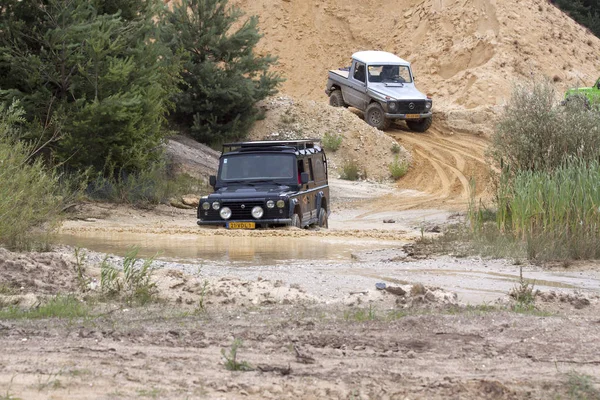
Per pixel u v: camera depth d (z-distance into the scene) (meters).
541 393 11.45
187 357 13.00
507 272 24.95
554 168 42.44
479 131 92.44
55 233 30.08
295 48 123.19
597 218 29.69
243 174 41.31
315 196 44.62
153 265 24.73
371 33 124.19
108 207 49.69
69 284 20.38
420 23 119.69
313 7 126.62
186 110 84.81
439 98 107.00
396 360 13.09
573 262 27.11
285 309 17.77
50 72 52.00
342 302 18.69
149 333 14.70
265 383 11.63
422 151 86.31
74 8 53.50
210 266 25.84
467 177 77.44
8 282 19.89
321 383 11.69
